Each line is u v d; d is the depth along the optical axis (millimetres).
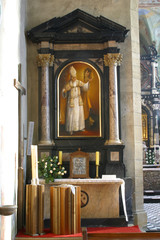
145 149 23844
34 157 7574
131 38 10008
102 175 8523
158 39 26797
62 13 10031
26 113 9391
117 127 9430
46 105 9445
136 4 10297
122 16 10086
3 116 6246
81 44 9805
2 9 6391
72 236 6953
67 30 9695
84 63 9766
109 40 9570
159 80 27266
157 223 9938
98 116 9609
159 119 26453
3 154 6184
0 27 6141
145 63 27047
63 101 9656
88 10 10086
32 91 9734
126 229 8109
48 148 9258
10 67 7035
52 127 9555
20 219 7684
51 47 9680
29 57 9781
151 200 14867
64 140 9555
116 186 8469
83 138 9523
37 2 10047
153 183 17094
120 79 9891
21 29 8891
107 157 9344
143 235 4977
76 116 9609
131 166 9656
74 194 7211
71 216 7180
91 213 8398
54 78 9688
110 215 8414
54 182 8336
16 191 7520
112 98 9445
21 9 8977
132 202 9539
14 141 7379
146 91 26797
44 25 9422
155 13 24594
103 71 9719
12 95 7227
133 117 9789
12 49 7355
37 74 9773
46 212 8430
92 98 9664
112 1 10133
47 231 7465
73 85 9688
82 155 9172
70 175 9109
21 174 7797
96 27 9641
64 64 9734
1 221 6047
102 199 8438
